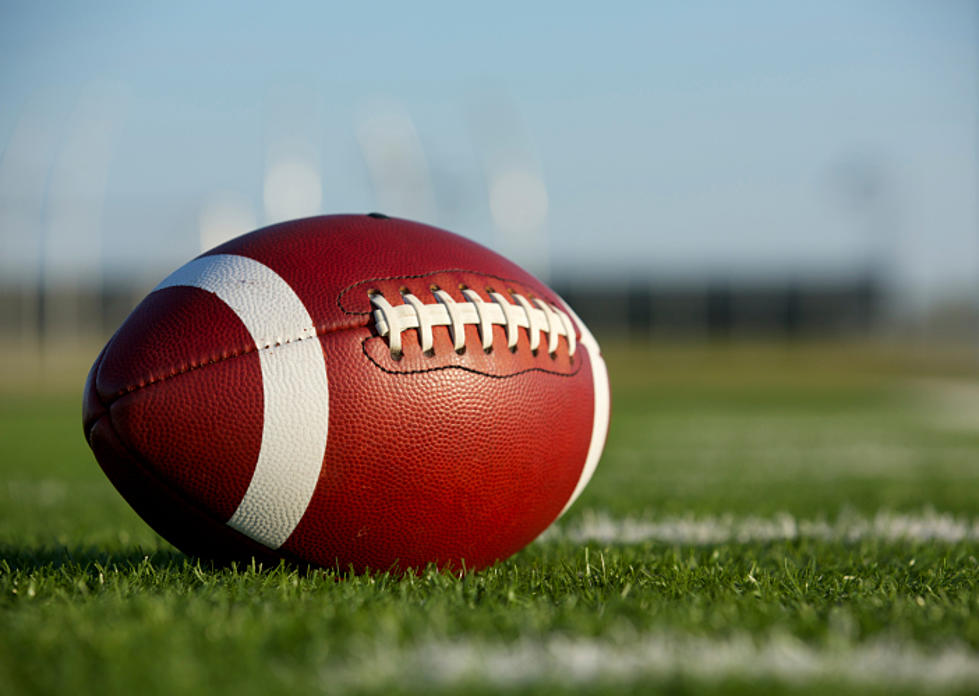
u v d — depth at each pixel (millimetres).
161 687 1604
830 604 2371
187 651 1792
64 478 6348
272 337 2373
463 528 2527
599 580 2609
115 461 2381
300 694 1596
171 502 2395
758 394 20594
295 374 2350
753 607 2211
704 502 4871
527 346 2602
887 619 2148
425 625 1989
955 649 1904
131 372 2350
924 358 34188
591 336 2959
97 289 34531
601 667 1757
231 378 2336
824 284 37500
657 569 2854
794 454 8117
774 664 1783
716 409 15492
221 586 2371
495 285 2648
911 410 15117
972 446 8883
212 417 2320
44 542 3588
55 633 1900
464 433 2451
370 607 2137
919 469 6832
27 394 20000
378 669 1704
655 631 1979
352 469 2375
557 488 2703
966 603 2324
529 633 1976
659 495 5203
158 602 2150
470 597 2328
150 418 2312
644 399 18688
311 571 2514
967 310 36969
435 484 2443
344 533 2443
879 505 4773
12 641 1859
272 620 2012
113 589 2396
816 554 3262
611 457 7848
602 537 3758
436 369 2434
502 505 2555
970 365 32031
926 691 1643
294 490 2363
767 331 37688
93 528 4016
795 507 4691
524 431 2543
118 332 2500
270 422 2326
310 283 2465
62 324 32844
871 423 12156
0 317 32844
